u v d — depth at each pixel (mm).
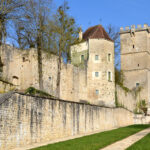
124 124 50531
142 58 71375
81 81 45469
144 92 70188
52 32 34656
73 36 35938
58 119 27312
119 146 20922
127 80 72062
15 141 20609
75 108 31078
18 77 36500
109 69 48375
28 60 37188
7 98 19984
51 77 39281
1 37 29406
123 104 58500
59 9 35062
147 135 29719
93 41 48125
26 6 30562
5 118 19656
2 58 33906
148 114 64500
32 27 33344
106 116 41250
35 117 23469
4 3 28688
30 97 22922
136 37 72688
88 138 26219
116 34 66875
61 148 19438
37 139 23578
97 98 46438
